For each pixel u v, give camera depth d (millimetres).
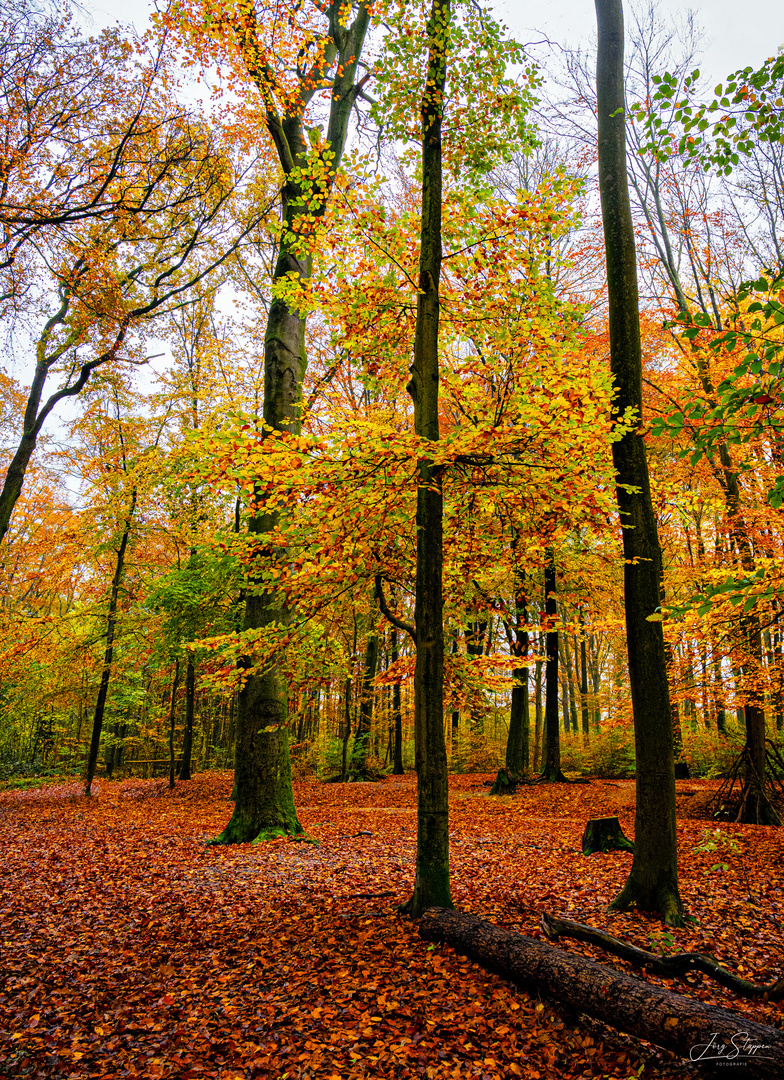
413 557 6215
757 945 4602
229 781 18156
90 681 17578
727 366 9031
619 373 6031
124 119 8875
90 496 16188
